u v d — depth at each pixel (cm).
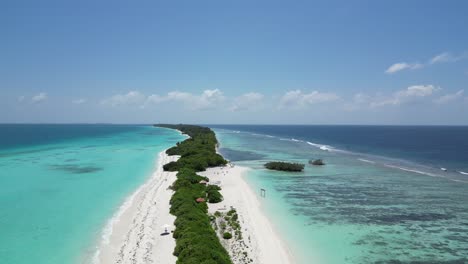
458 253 2922
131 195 4731
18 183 5588
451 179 6225
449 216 3956
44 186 5347
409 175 6662
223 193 4859
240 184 5538
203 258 2364
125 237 3130
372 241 3183
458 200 4678
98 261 2647
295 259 2766
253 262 2656
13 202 4375
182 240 2745
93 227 3416
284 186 5566
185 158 7288
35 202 4378
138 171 6788
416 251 2962
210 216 3666
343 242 3148
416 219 3844
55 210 4019
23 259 2691
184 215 3384
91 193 4859
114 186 5341
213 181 5712
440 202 4575
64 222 3578
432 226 3612
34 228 3397
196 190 4619
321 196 4891
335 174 6750
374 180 6122
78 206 4181
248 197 4688
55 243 3012
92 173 6569
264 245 3011
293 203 4484
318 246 3044
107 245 2959
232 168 7175
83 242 3028
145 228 3322
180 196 4131
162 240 3003
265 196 4838
